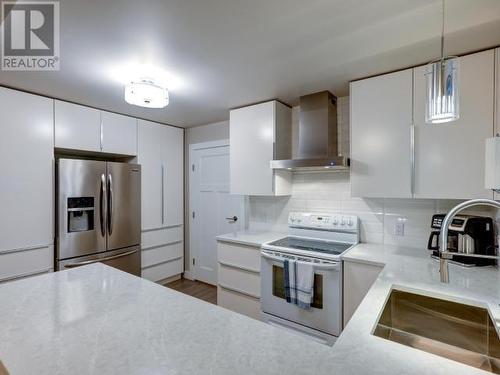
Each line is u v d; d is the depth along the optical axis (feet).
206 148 12.05
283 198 9.60
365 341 2.82
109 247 9.57
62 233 8.36
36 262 7.91
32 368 2.38
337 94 8.05
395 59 5.88
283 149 8.85
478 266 5.45
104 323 3.17
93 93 7.93
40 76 6.73
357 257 6.27
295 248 7.24
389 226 7.55
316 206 8.84
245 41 5.16
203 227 12.23
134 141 10.59
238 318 3.29
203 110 9.71
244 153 9.05
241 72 6.53
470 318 3.90
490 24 4.59
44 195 8.10
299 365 2.41
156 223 11.37
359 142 6.79
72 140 8.75
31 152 7.84
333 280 6.40
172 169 12.09
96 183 9.20
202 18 4.45
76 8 4.16
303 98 8.02
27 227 7.75
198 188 12.40
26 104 7.76
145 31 4.81
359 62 6.01
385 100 6.46
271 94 8.05
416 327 4.30
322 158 7.07
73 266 8.59
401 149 6.23
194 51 5.55
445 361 2.50
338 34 4.92
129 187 10.25
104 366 2.40
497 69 5.20
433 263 5.76
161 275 11.67
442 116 3.49
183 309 3.53
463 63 5.52
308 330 6.75
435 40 5.13
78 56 5.72
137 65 6.15
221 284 8.86
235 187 9.25
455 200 6.64
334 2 4.08
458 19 4.48
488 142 3.99
